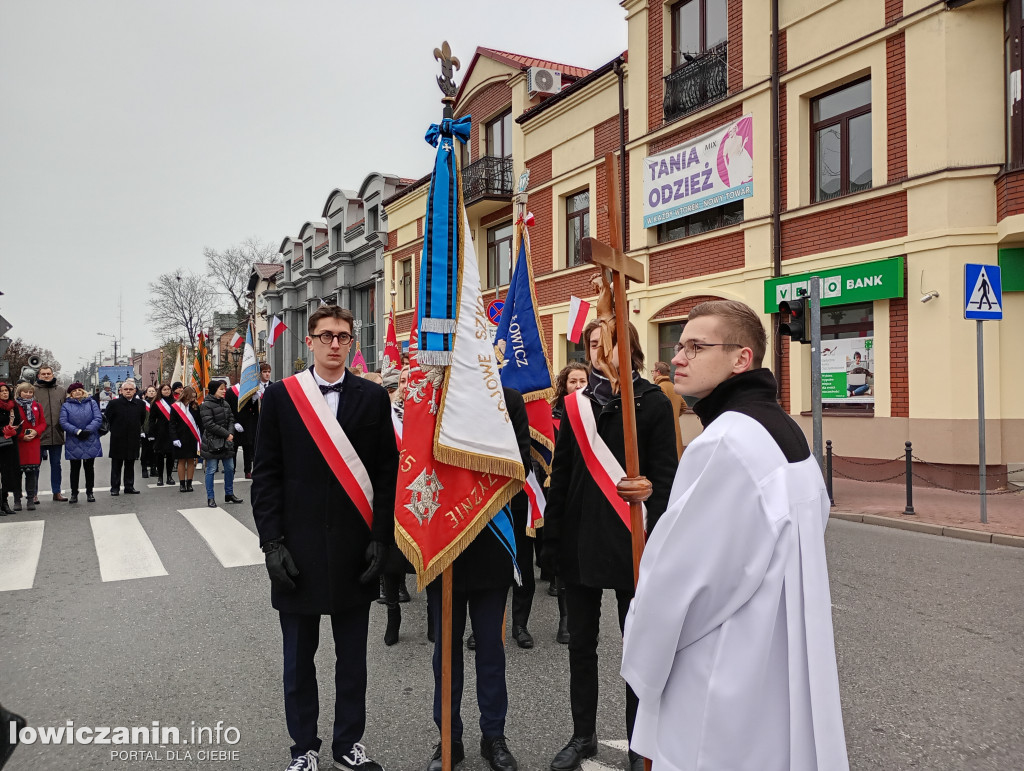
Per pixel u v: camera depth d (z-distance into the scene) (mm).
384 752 3365
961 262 10375
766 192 13070
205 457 10492
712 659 1713
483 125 21906
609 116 16703
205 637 4918
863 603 5441
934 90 10609
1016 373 10289
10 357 39656
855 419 11695
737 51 13633
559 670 4344
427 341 3186
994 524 8125
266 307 43875
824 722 1636
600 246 2492
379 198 29500
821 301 12023
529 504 5039
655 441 3123
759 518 1669
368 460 3262
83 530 8695
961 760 3184
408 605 5840
